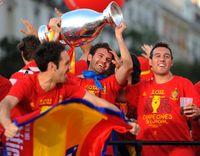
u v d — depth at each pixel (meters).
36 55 11.41
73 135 11.31
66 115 11.08
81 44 13.49
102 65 13.63
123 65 13.12
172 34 117.00
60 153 11.17
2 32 64.94
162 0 112.56
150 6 105.50
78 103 10.97
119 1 14.23
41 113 10.66
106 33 75.94
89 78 13.53
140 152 12.16
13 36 65.06
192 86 13.27
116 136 12.98
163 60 13.41
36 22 71.44
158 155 13.11
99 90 13.38
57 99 11.46
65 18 13.35
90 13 13.30
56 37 13.31
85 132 11.38
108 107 11.43
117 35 13.04
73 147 11.37
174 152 13.01
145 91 13.49
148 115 13.34
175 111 13.20
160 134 13.21
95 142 11.41
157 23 108.88
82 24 13.20
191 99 13.12
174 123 13.17
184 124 13.20
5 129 10.43
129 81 13.82
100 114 11.08
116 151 12.43
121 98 13.62
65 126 11.18
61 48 11.39
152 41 92.06
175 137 13.17
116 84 13.37
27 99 11.35
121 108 13.61
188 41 124.44
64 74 11.37
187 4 126.62
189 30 126.44
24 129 11.01
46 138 11.10
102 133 11.39
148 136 13.28
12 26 66.56
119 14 13.05
